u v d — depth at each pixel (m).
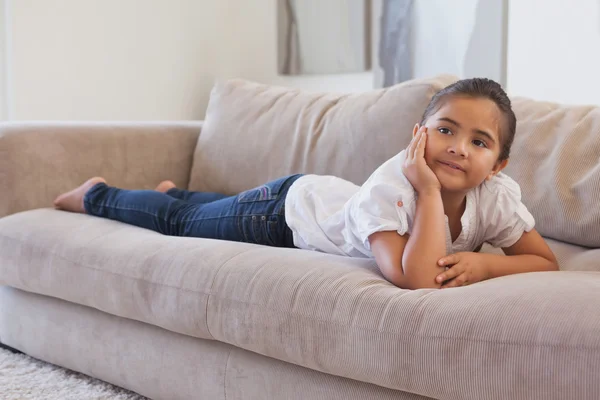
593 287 1.05
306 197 1.64
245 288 1.29
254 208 1.71
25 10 2.88
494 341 0.99
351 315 1.15
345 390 1.20
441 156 1.34
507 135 1.40
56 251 1.64
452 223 1.45
